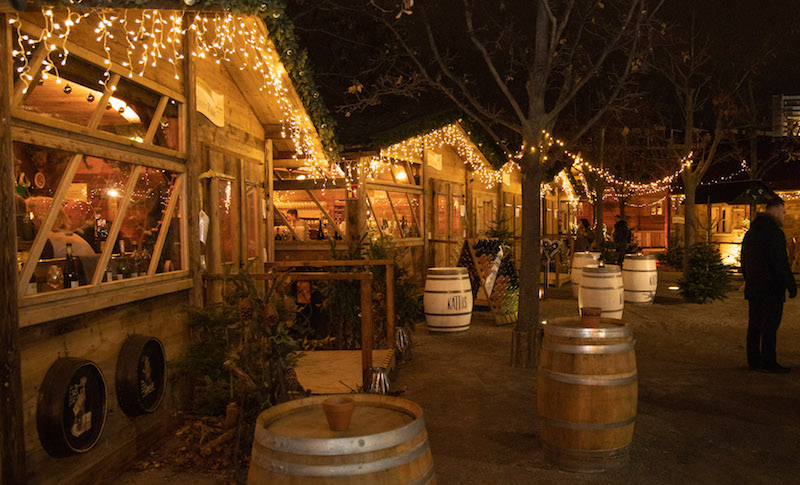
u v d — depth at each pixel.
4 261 3.39
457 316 9.95
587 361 4.40
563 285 17.81
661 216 29.55
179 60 5.82
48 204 4.00
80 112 4.51
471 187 16.34
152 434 4.91
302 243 11.05
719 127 16.61
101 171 4.69
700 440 5.03
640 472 4.40
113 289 4.52
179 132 5.89
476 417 5.70
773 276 7.15
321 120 8.12
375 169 11.61
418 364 7.84
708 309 12.58
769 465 4.51
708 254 13.80
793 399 6.19
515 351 7.66
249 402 4.62
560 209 26.38
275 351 4.71
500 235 13.30
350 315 8.12
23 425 3.49
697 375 7.17
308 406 3.06
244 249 7.84
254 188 8.49
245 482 4.19
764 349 7.31
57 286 4.02
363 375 5.70
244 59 7.02
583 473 4.41
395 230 12.22
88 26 4.38
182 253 5.87
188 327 5.78
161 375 4.99
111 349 4.48
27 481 3.56
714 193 17.58
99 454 4.20
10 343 3.40
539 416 4.67
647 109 20.48
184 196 5.88
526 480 4.29
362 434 2.66
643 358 8.09
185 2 4.02
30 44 3.79
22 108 3.64
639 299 13.18
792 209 22.98
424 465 2.63
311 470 2.46
